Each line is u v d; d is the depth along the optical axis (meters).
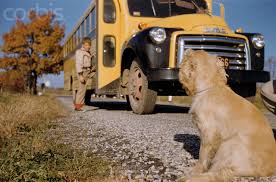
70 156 2.55
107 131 3.85
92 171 2.25
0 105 5.21
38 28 20.20
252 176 1.90
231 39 5.29
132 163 2.54
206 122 2.09
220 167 1.95
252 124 1.99
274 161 1.92
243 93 5.77
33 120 4.43
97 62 6.52
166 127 4.07
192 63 2.24
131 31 6.16
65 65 12.74
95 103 10.20
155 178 2.20
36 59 20.31
